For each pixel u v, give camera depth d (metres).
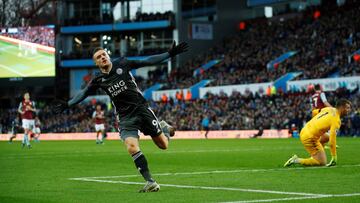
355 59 62.41
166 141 13.73
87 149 36.00
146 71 82.94
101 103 73.12
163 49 82.81
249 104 61.12
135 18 83.62
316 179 14.72
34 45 59.75
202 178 15.60
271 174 16.25
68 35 87.44
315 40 71.56
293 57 69.56
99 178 16.16
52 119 73.69
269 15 89.44
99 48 13.13
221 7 86.38
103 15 85.38
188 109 65.69
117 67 13.13
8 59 60.28
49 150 34.97
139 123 13.14
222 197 11.52
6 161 24.25
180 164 21.61
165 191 12.73
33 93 87.69
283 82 63.72
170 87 73.75
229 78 69.44
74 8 87.06
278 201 10.73
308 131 18.28
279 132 56.12
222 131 60.22
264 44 77.00
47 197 12.04
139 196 11.97
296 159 18.64
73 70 87.44
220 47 81.94
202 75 73.06
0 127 72.81
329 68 62.28
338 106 18.08
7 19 78.25
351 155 24.81
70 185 14.34
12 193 12.79
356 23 71.12
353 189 12.58
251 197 11.41
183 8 83.50
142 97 13.33
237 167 19.59
